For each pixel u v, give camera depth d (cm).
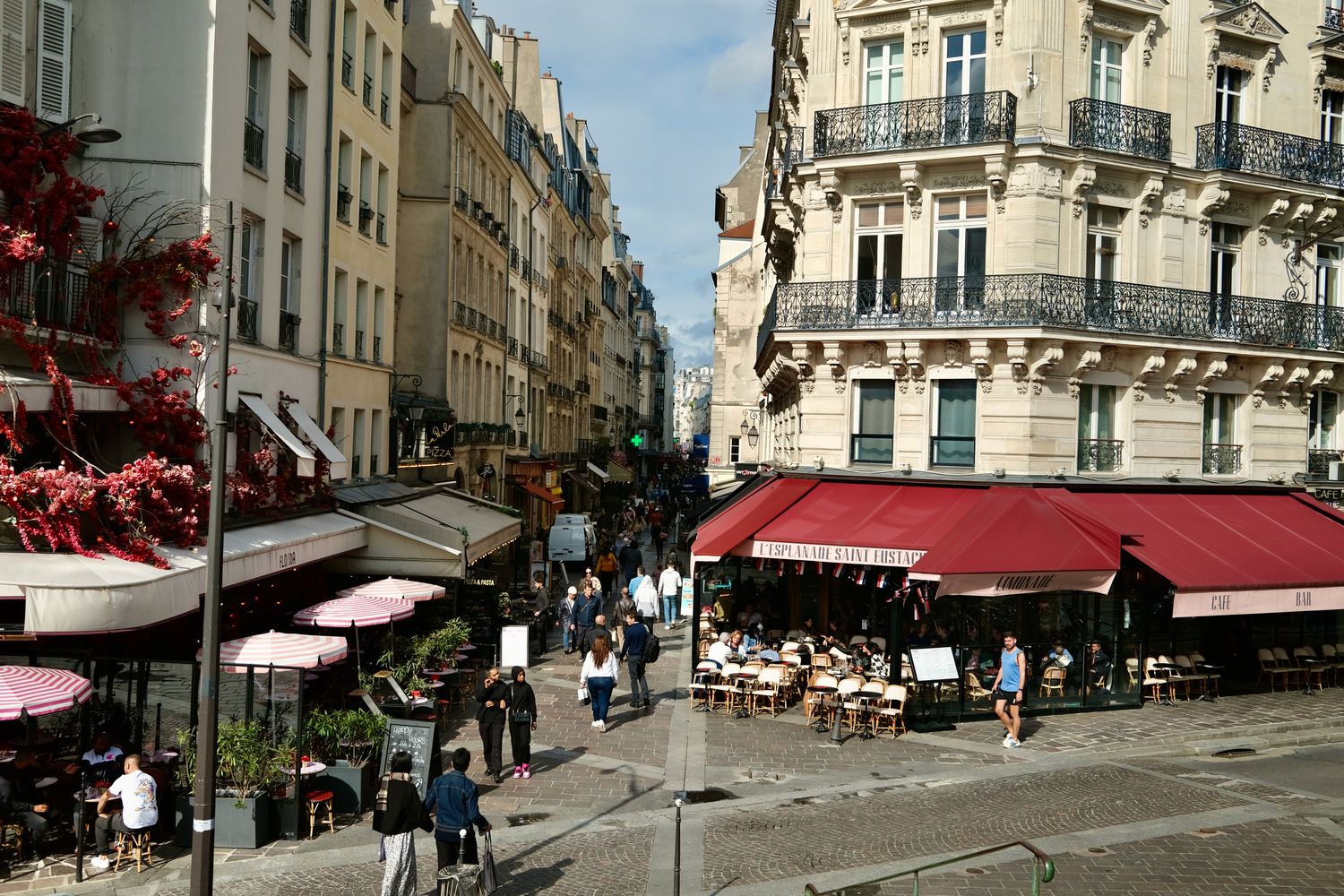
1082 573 1798
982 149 2027
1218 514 2098
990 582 1744
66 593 1189
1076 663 1959
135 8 1631
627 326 9962
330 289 2245
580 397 6762
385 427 2736
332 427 2305
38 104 1549
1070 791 1420
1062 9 2080
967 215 2117
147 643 1588
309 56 2098
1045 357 2017
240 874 1105
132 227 1617
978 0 2088
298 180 2072
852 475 2145
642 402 12106
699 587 2088
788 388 2734
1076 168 2070
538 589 2577
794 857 1158
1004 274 2050
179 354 1620
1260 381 2297
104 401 1498
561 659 2394
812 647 2048
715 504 2869
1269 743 1725
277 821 1218
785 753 1622
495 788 1423
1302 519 2188
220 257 1636
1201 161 2206
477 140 3584
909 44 2148
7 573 1214
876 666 1880
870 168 2147
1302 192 2283
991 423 2062
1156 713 1927
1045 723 1842
